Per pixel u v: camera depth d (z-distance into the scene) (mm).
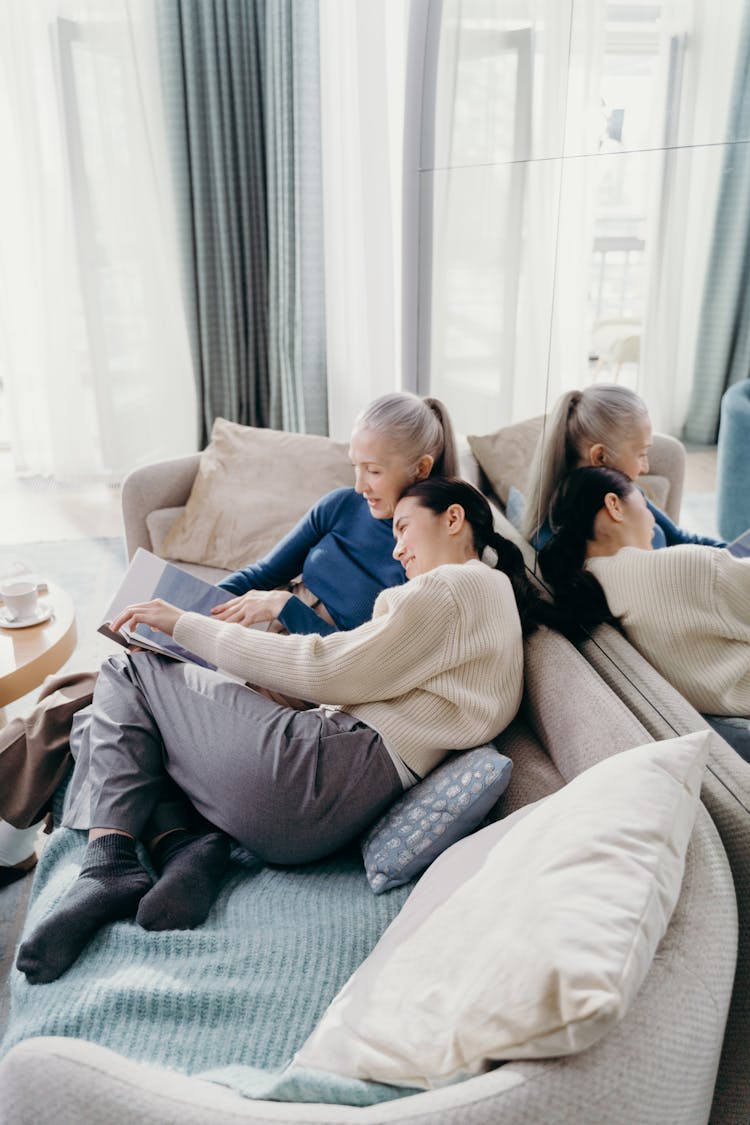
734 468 903
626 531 1179
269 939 1041
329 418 3436
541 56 1390
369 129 2830
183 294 3486
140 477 2246
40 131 3336
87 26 3164
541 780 1157
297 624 1579
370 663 1190
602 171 1164
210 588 1578
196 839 1220
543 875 750
